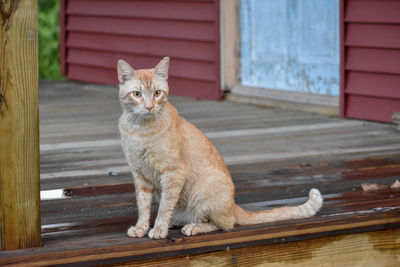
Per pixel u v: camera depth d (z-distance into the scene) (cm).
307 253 357
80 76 1120
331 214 369
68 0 1109
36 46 299
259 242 341
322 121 707
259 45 832
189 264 332
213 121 719
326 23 741
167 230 332
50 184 453
